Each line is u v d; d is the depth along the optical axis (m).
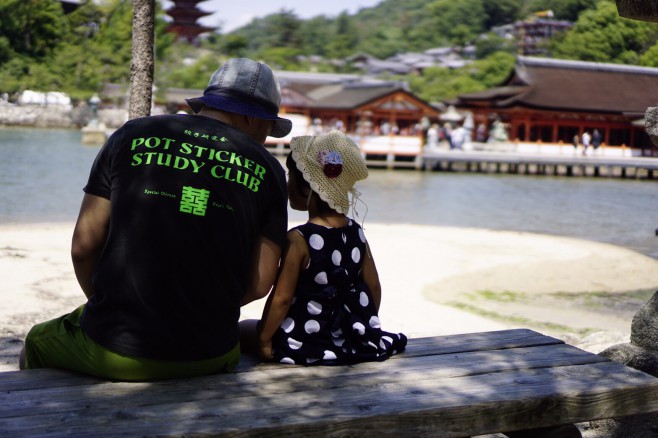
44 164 32.59
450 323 8.77
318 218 3.17
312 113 50.75
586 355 3.36
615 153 49.22
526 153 48.25
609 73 53.28
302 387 2.85
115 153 2.81
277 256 2.96
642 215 24.59
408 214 22.62
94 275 2.79
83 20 73.88
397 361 3.21
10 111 63.31
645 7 3.67
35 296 8.78
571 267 13.62
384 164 43.59
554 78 52.19
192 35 101.06
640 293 11.47
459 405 2.73
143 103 6.07
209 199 2.75
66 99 67.00
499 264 13.58
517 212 24.38
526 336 3.62
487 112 53.97
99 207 2.84
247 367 3.05
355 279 3.19
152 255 2.70
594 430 4.19
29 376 2.84
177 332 2.74
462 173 41.88
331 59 127.31
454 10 157.38
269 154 2.97
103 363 2.76
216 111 3.07
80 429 2.40
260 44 197.12
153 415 2.53
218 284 2.77
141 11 6.01
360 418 2.59
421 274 12.16
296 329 3.11
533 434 3.07
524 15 158.00
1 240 13.13
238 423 2.50
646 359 3.85
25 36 68.69
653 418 4.00
